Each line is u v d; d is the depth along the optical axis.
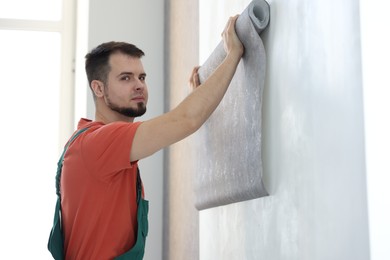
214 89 1.76
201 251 2.41
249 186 1.69
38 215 4.34
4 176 4.32
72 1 4.53
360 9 1.08
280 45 1.54
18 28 4.42
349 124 1.14
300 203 1.38
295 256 1.40
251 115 1.68
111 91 2.12
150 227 3.75
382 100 1.01
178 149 3.25
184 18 3.24
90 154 1.87
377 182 1.02
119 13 3.88
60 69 4.48
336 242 1.19
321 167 1.27
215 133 2.06
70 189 1.94
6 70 4.42
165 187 3.68
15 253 4.27
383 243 1.00
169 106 3.65
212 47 2.34
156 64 3.90
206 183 2.18
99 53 2.15
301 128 1.38
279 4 1.56
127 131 1.83
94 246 1.93
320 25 1.29
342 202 1.17
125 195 1.96
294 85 1.43
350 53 1.14
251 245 1.75
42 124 4.43
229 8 2.08
